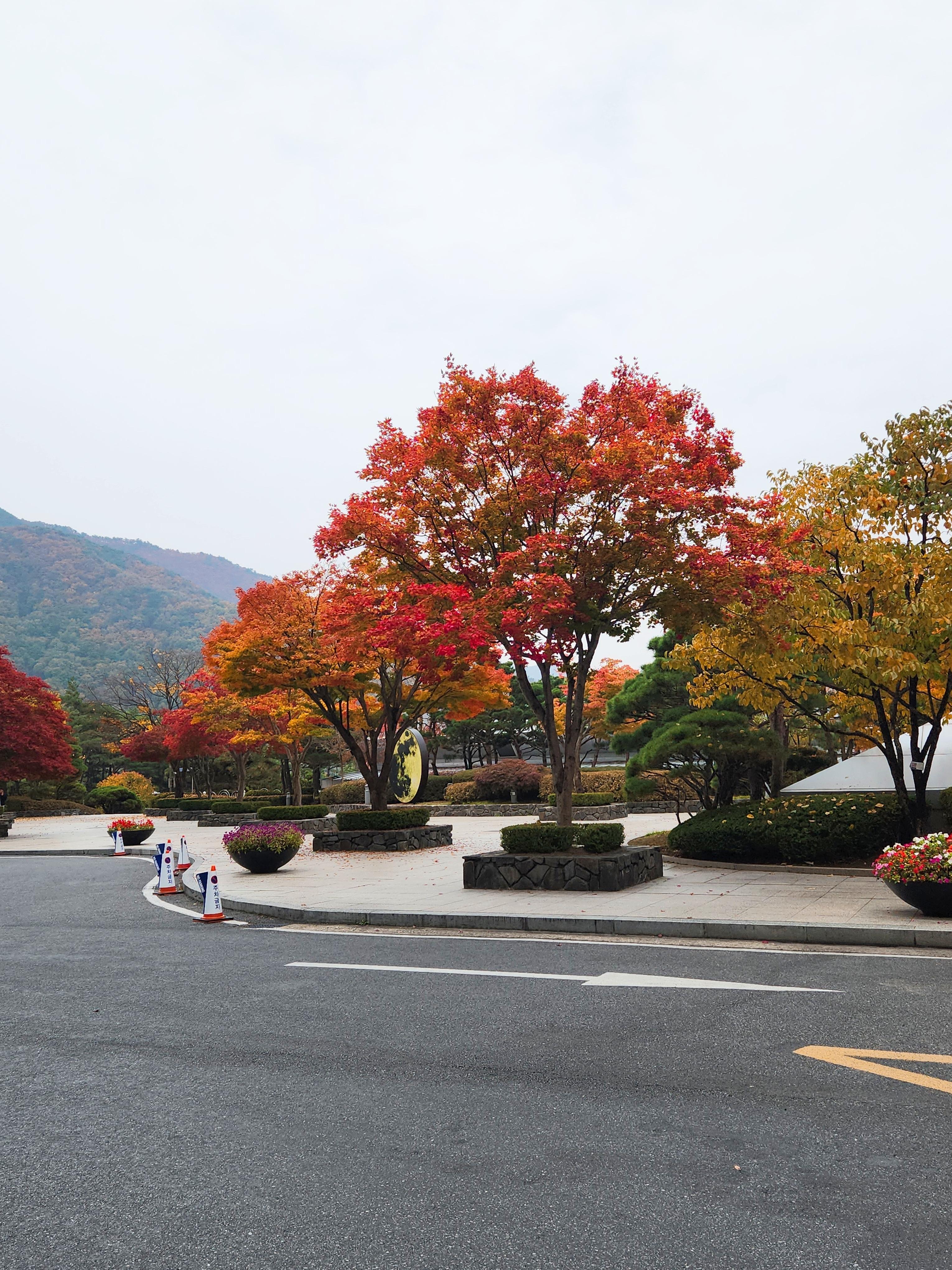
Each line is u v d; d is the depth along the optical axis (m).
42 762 35.41
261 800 44.56
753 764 18.22
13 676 36.59
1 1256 3.11
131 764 64.81
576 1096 4.49
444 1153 3.85
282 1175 3.69
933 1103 4.25
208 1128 4.24
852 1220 3.17
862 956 7.74
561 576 12.16
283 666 20.80
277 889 13.71
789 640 13.11
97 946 9.74
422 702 22.86
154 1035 5.94
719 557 11.63
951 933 8.00
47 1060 5.45
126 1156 3.95
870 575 12.48
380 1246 3.09
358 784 44.38
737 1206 3.29
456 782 43.94
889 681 12.10
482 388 12.02
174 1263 3.02
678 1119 4.14
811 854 13.76
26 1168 3.85
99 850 25.28
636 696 23.97
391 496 13.35
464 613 12.00
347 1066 5.11
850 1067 4.79
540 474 11.91
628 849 13.25
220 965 8.37
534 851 12.87
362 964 8.12
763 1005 6.12
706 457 12.41
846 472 13.38
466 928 10.10
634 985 6.86
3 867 21.75
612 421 12.22
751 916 9.32
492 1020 5.96
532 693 13.43
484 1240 3.10
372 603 15.41
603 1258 2.96
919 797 12.98
